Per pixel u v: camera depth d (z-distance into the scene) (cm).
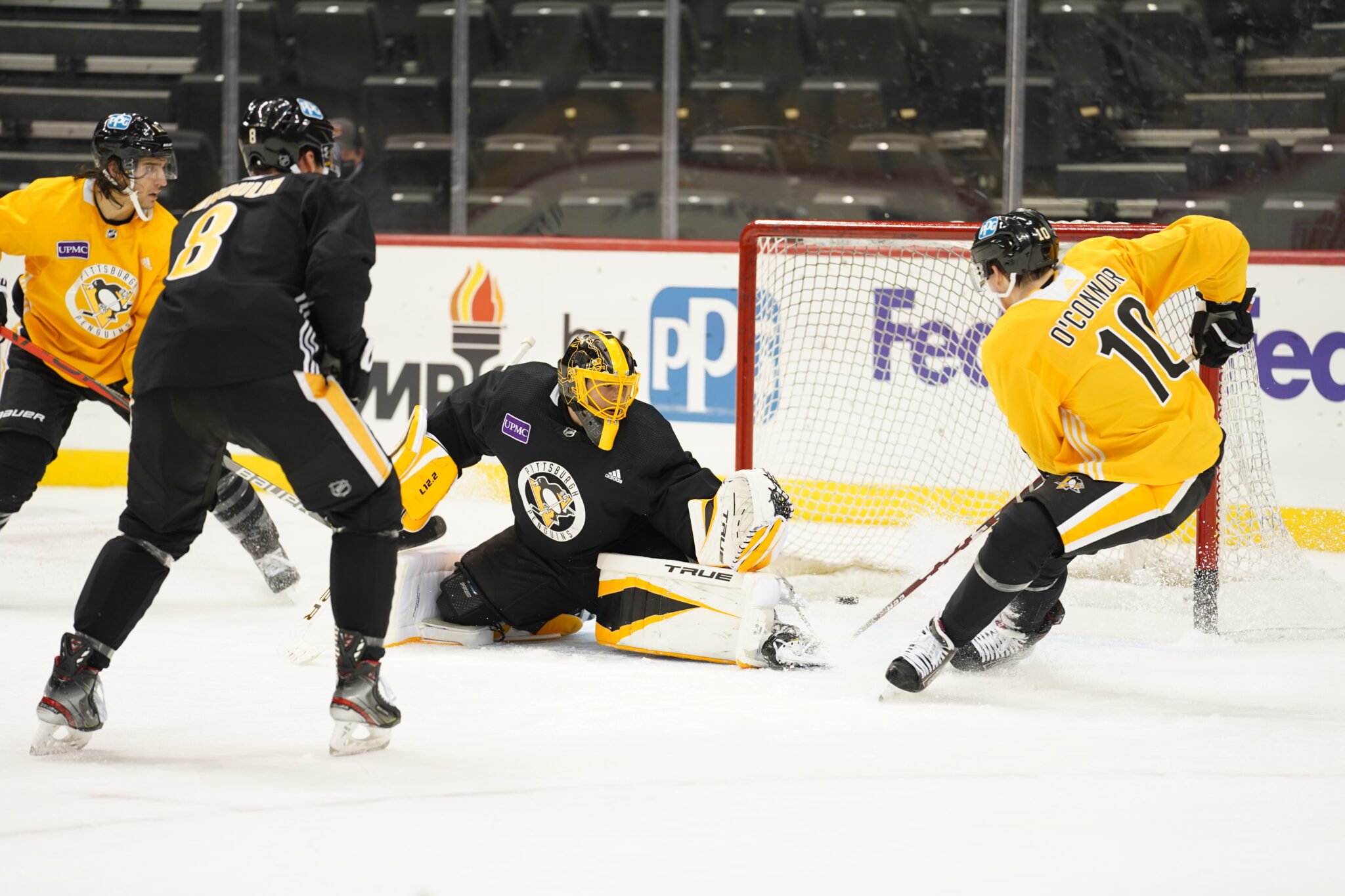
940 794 866
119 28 2867
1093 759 959
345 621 948
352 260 902
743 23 2695
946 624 1160
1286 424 2253
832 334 2197
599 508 1366
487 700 1130
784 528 1317
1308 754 978
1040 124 2630
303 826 791
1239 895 695
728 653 1302
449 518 2320
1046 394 1145
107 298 1586
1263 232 2570
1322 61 2511
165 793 853
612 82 2733
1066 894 695
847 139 2700
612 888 696
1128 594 1758
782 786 881
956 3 2628
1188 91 2572
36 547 1956
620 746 980
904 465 2188
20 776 888
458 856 742
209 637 1408
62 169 2930
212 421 924
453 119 2767
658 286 2481
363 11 2783
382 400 2591
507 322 2541
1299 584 1670
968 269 2145
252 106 999
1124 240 1245
